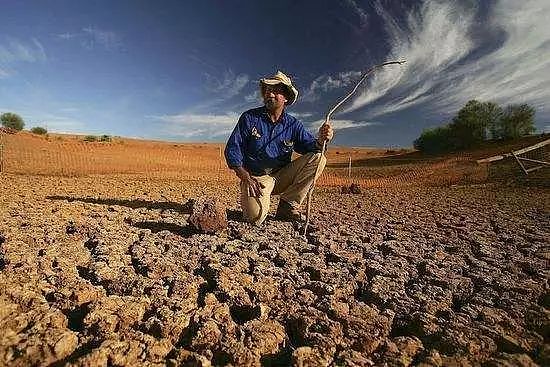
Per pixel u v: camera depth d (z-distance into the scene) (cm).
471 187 1339
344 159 4281
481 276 311
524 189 1176
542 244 421
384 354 200
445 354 203
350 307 259
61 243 393
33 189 923
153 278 302
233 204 756
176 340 216
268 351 207
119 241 406
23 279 284
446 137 3456
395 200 894
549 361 195
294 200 529
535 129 3092
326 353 200
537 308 252
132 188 1066
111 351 191
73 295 257
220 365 195
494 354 200
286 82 469
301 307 254
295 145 520
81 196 808
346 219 584
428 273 321
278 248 393
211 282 308
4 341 200
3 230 441
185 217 561
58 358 194
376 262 352
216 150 4744
